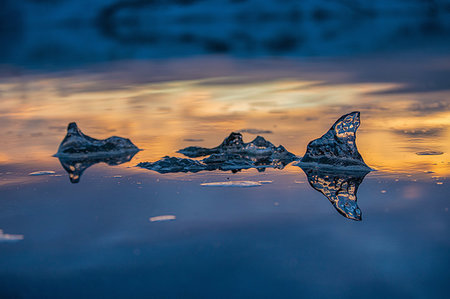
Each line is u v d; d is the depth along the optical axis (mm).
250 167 2969
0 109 5590
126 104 5844
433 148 3400
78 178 2717
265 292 1402
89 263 1594
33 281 1486
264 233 1817
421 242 1713
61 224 1946
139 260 1608
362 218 1973
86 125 4582
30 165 3064
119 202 2236
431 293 1388
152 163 3023
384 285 1432
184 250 1678
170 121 4711
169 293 1402
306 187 2473
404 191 2365
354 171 2826
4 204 2223
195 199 2271
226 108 5426
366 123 4395
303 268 1538
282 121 4570
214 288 1425
